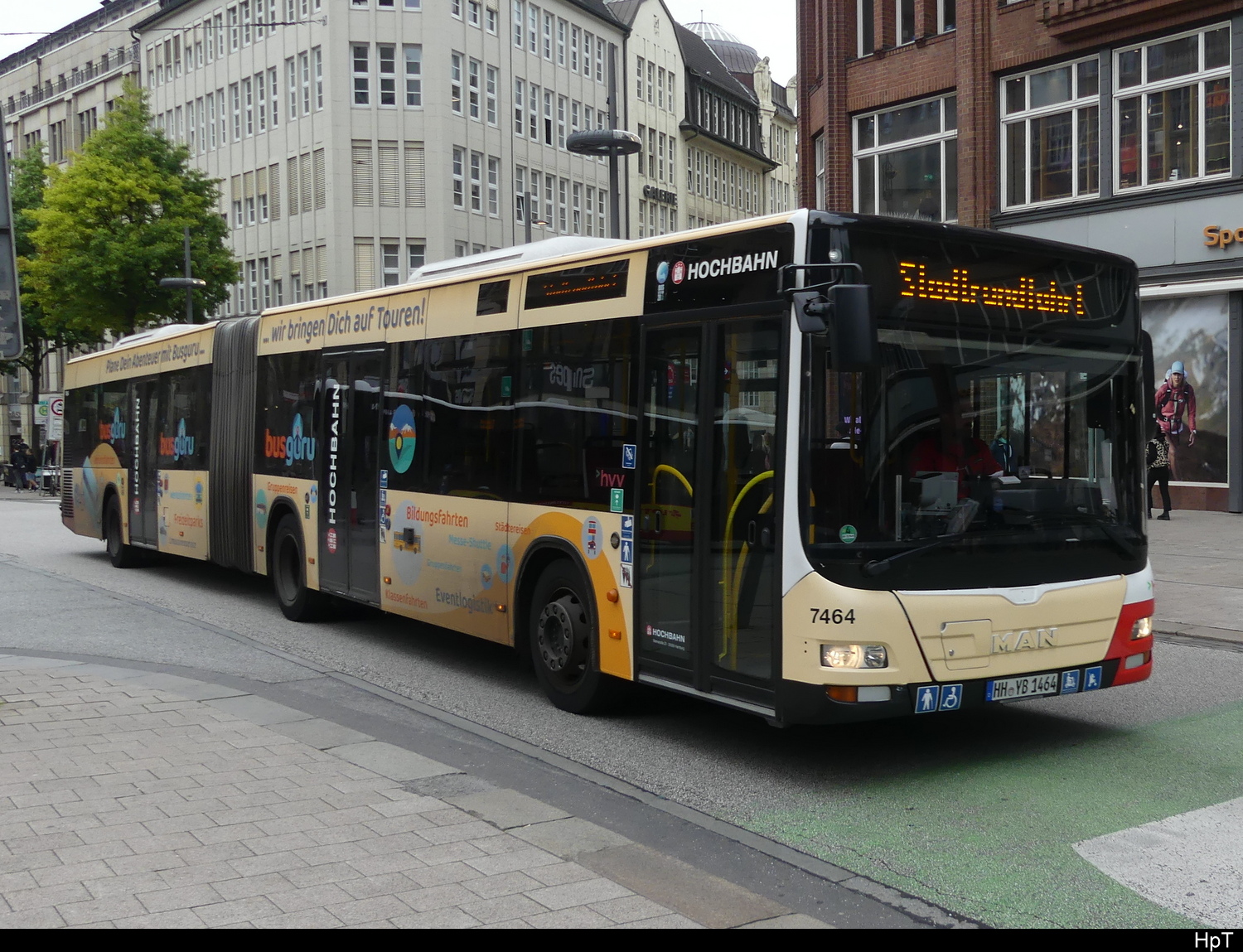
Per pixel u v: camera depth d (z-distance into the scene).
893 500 6.30
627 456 7.55
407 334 10.23
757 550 6.50
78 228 40.78
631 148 19.14
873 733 7.62
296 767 6.48
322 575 11.60
